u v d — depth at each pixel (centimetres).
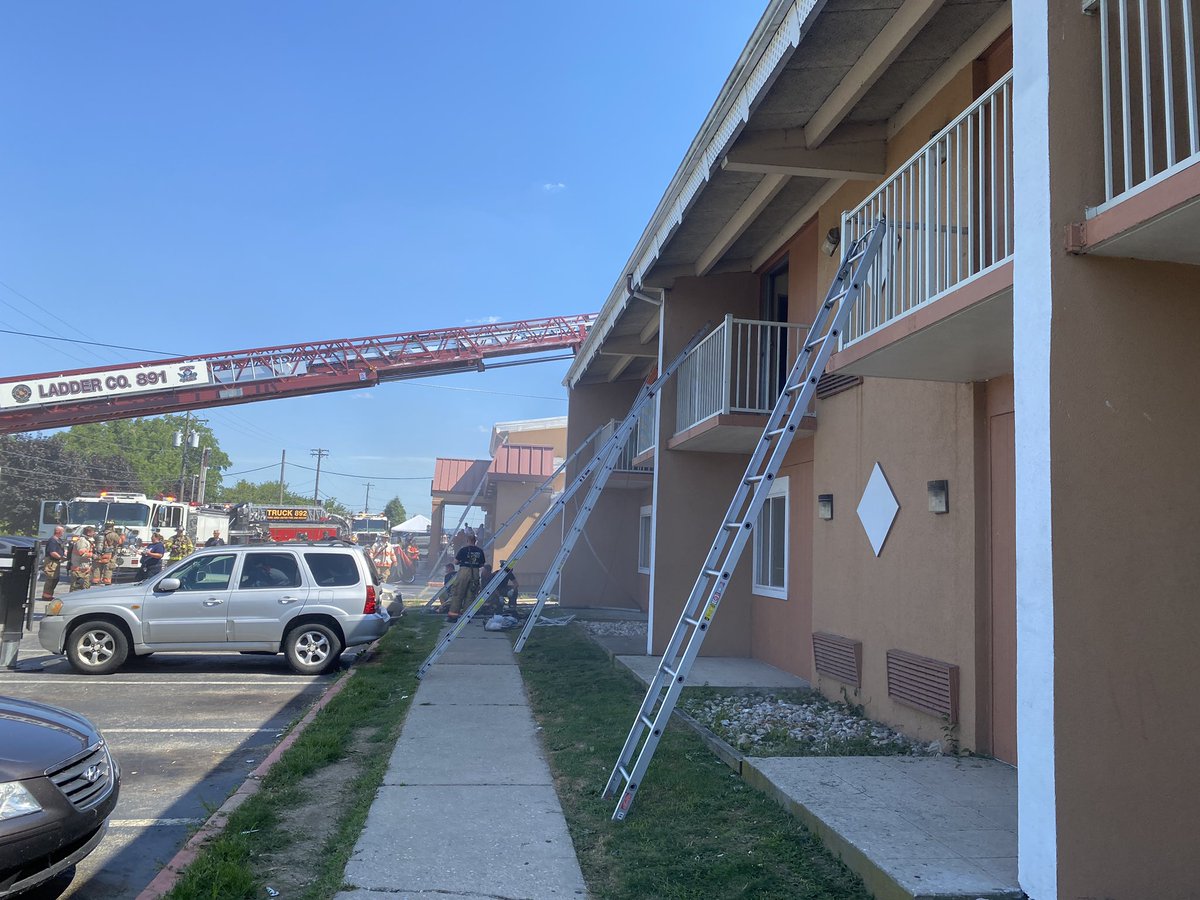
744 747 673
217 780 641
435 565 3416
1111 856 369
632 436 1894
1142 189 358
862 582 823
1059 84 402
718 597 560
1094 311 393
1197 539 389
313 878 445
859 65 721
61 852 409
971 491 654
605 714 824
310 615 1123
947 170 554
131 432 7831
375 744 732
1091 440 387
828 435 928
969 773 590
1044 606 381
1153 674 380
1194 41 434
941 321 520
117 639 1092
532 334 3069
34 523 5544
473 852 477
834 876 441
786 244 1141
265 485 10388
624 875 445
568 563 2089
